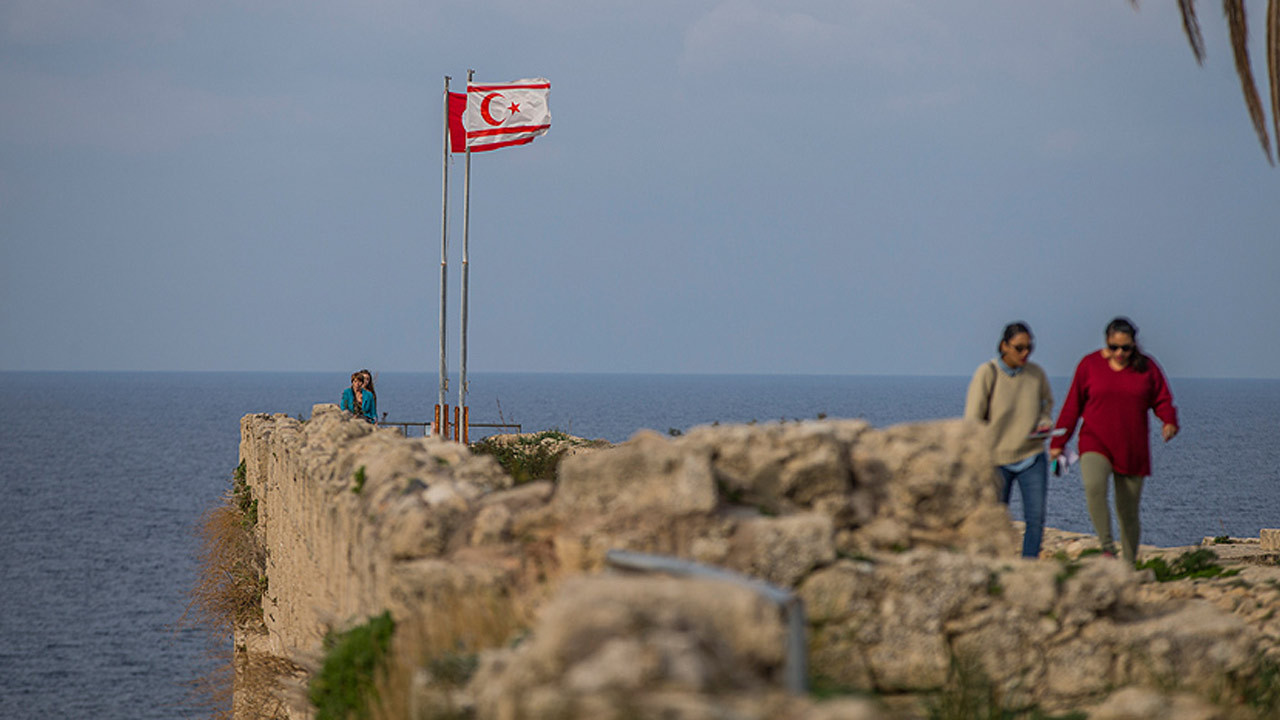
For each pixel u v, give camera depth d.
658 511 21.64
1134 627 22.44
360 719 21.83
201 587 66.19
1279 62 40.53
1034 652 21.78
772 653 15.73
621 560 19.77
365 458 32.38
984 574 21.89
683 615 15.53
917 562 21.67
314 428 46.72
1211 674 22.17
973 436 24.88
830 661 20.80
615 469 22.17
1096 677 21.86
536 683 14.73
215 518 70.94
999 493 25.45
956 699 20.70
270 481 60.56
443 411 84.69
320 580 35.84
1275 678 23.53
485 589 22.12
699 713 12.82
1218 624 22.69
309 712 30.81
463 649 20.55
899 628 21.25
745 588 16.39
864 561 21.72
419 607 22.48
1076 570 22.89
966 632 21.62
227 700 55.72
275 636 54.03
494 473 27.45
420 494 25.06
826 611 21.02
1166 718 18.73
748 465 23.52
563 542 21.81
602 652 14.19
